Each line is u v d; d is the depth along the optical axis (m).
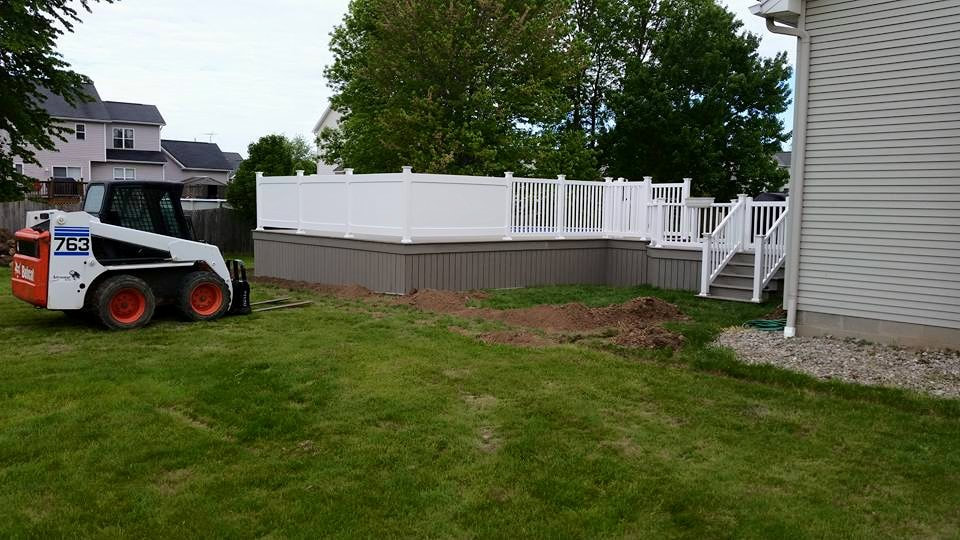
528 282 12.42
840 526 3.54
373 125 20.19
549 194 12.72
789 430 4.91
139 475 4.08
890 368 6.38
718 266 11.24
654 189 13.30
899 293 7.16
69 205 23.47
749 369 6.41
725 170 29.64
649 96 28.19
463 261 11.48
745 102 29.45
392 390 5.73
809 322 7.80
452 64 18.27
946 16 6.70
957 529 3.53
